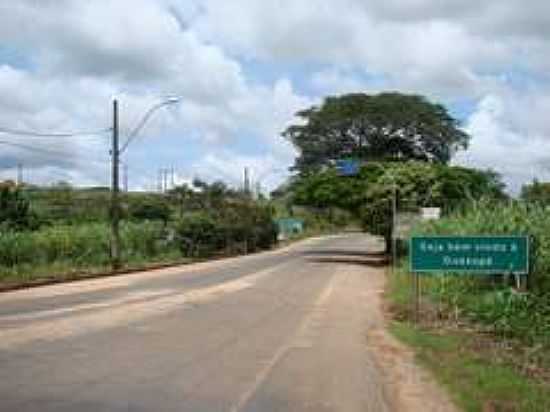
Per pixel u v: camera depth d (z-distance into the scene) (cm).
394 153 10469
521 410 1195
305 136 10794
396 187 5828
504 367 1567
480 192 5616
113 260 4709
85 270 4412
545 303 2219
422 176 5844
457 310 2488
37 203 8056
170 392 1293
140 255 5684
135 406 1184
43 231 4812
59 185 9388
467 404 1239
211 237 6781
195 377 1432
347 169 6631
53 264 4388
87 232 4994
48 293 3156
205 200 8181
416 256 2367
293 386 1380
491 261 2325
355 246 9125
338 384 1412
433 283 2914
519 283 2362
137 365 1544
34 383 1339
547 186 3216
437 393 1348
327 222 13712
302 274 4616
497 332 2125
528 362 1658
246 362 1619
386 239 6238
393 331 2167
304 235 11869
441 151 10556
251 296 3181
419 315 2480
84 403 1193
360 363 1648
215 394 1291
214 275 4409
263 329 2172
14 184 5969
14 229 4962
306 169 10800
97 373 1444
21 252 4256
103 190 10338
